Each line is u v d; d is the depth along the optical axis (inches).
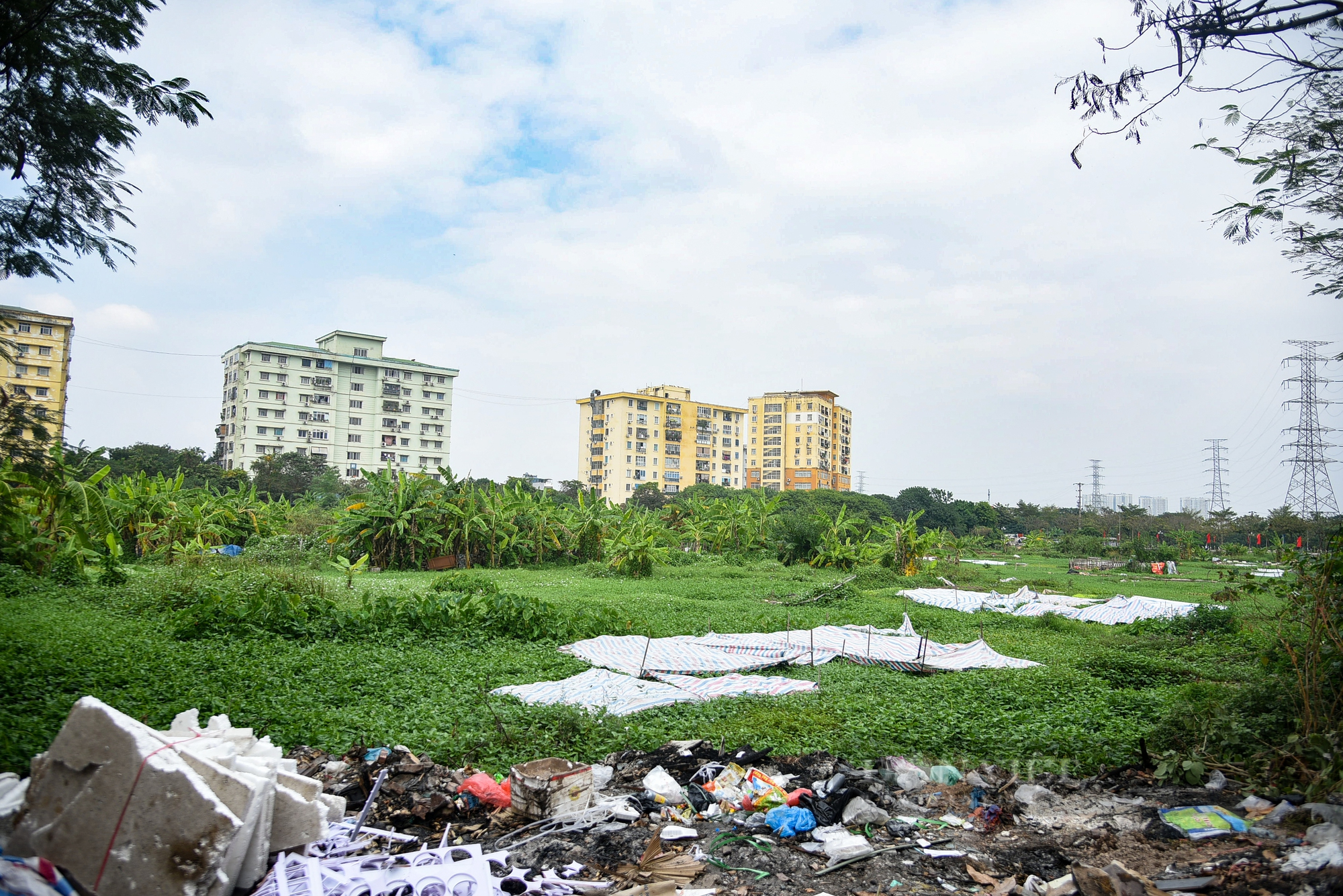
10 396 395.2
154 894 151.6
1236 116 274.1
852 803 235.5
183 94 374.0
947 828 228.7
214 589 597.9
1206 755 275.4
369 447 3201.3
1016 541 3481.8
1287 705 288.5
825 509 1581.0
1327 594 281.9
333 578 970.7
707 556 1568.7
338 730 292.4
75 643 415.2
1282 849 193.5
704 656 494.6
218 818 156.3
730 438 4111.7
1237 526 2847.0
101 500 722.2
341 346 3196.4
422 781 235.6
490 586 677.3
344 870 179.3
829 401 4554.6
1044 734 320.2
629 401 3705.7
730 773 258.4
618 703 362.0
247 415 2906.0
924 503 3499.0
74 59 343.6
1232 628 694.5
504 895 176.4
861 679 462.3
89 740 160.2
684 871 192.4
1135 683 488.7
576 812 221.1
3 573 676.1
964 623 766.5
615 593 935.0
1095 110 274.2
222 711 308.8
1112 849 210.5
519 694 373.4
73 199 382.3
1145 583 1497.3
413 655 469.4
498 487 1496.1
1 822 163.6
